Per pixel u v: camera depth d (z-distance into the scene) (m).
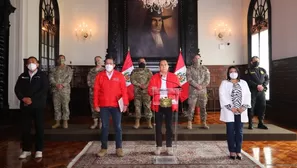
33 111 3.88
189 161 3.64
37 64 3.94
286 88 6.59
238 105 3.69
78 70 8.69
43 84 3.91
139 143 4.70
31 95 3.82
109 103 3.86
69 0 8.75
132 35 8.70
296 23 6.24
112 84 3.87
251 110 5.19
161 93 3.88
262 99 5.25
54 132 5.02
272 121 6.90
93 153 4.06
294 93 6.25
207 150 4.20
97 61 5.37
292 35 6.41
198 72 5.28
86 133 4.96
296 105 6.18
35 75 3.89
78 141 4.89
